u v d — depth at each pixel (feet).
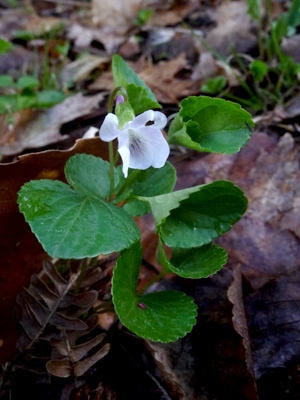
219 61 0.70
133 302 0.29
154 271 0.42
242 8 0.88
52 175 0.37
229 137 0.31
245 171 0.51
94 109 0.63
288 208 0.46
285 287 0.37
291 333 0.34
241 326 0.34
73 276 0.34
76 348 0.32
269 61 0.70
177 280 0.41
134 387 0.32
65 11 1.18
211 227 0.33
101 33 0.97
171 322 0.28
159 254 0.32
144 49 0.87
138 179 0.36
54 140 0.58
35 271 0.38
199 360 0.34
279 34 0.69
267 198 0.48
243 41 0.79
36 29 1.03
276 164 0.51
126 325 0.26
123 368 0.33
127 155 0.28
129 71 0.38
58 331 0.32
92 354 0.34
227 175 0.51
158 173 0.36
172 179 0.36
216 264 0.31
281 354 0.33
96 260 0.37
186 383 0.32
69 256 0.25
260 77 0.62
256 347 0.34
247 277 0.41
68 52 0.91
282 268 0.42
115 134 0.29
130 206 0.36
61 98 0.64
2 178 0.33
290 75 0.64
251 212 0.47
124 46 0.89
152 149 0.29
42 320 0.32
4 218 0.34
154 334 0.27
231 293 0.36
